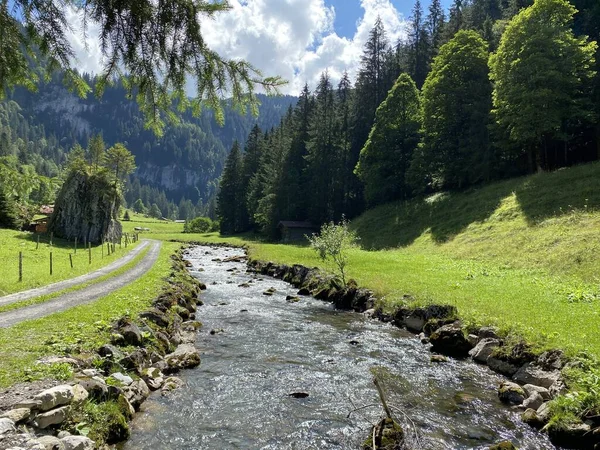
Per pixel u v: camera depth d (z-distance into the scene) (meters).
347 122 68.38
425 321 15.77
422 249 37.41
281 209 73.19
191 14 4.63
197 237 91.19
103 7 4.33
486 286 19.86
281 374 11.13
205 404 9.09
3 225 51.53
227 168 100.69
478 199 40.81
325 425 8.28
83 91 5.34
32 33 4.70
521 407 9.23
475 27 61.88
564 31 36.12
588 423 7.74
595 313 13.80
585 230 25.22
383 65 68.00
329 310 20.11
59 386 6.82
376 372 11.45
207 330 15.70
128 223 131.00
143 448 7.11
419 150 50.69
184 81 5.22
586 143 40.75
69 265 28.88
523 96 35.97
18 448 5.10
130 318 12.73
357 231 52.19
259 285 28.06
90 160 66.69
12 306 14.45
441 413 8.93
